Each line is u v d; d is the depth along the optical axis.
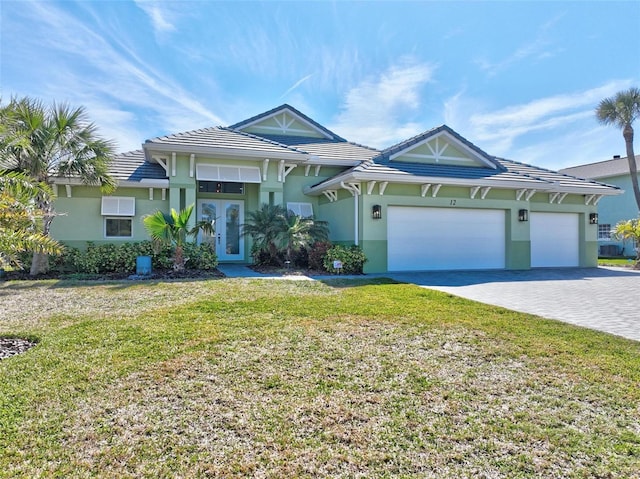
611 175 36.94
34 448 3.66
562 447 3.79
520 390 5.00
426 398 4.77
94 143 15.11
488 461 3.58
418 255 18.02
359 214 17.19
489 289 12.64
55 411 4.34
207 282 13.05
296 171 20.91
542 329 7.66
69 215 17.66
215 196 20.45
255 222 17.66
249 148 18.02
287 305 9.46
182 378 5.22
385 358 6.05
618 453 3.70
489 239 19.20
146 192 18.48
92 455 3.58
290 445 3.79
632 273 17.78
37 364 5.63
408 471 3.44
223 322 7.88
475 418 4.32
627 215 36.25
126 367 5.54
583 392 4.94
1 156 11.23
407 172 17.41
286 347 6.45
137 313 8.60
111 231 18.11
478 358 6.09
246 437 3.92
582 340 6.96
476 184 17.97
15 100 13.29
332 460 3.58
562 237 21.06
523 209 19.59
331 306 9.42
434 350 6.43
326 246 17.36
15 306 9.34
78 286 12.16
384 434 4.00
